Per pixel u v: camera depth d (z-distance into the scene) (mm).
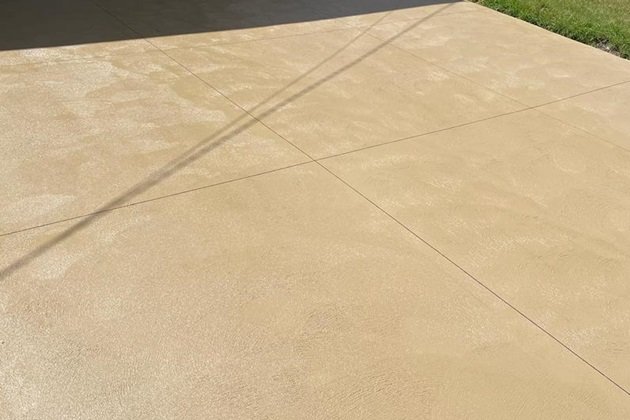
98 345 2449
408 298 2873
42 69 4727
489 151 4270
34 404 2186
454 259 3168
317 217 3357
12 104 4160
